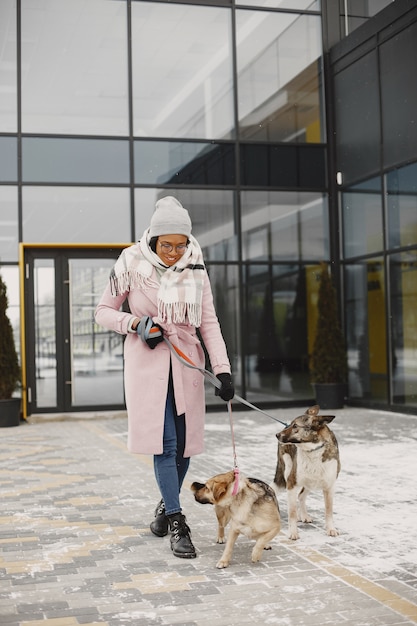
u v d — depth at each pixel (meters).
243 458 7.49
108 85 12.64
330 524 4.52
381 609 3.25
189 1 12.94
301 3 13.30
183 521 4.25
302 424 4.32
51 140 12.35
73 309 12.36
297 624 3.08
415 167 10.88
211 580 3.70
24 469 7.19
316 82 13.32
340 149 13.03
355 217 12.62
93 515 5.19
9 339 11.26
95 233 12.41
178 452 4.45
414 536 4.49
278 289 12.96
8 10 12.38
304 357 12.98
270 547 4.27
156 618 3.19
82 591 3.56
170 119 12.78
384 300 11.76
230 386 4.21
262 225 12.95
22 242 12.11
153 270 4.40
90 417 11.84
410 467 6.75
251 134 13.03
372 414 11.29
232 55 13.02
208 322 4.48
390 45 11.43
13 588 3.63
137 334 4.34
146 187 12.60
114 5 12.72
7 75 12.30
